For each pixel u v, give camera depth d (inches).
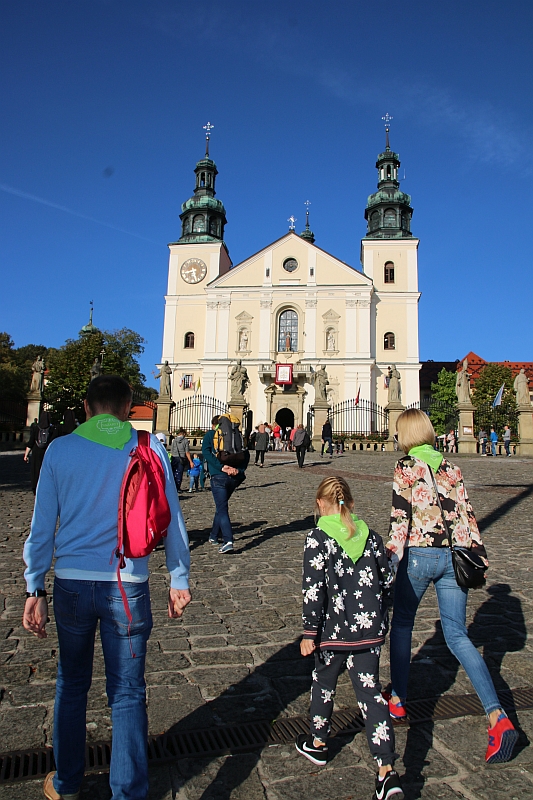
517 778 126.3
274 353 2007.9
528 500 535.8
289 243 2058.3
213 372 2011.6
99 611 107.7
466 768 130.0
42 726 142.3
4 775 123.5
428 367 2945.4
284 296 2031.3
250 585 263.6
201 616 221.9
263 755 133.8
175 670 175.2
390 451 1282.0
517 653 192.2
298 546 345.1
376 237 2140.7
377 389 2007.9
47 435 414.9
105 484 110.8
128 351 2465.6
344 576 130.9
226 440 327.9
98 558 108.6
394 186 2186.3
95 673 173.2
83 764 112.4
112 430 116.0
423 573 146.5
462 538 146.3
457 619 144.7
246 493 599.5
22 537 355.9
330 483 137.3
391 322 2048.5
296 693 161.9
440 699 161.3
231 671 175.0
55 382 1948.8
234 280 2062.0
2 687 161.6
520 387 1155.3
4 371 1941.4
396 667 149.6
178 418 1688.0
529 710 155.4
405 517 148.5
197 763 130.6
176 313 2106.3
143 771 103.9
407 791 121.8
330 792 121.3
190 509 494.9
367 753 135.6
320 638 130.0
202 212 2225.6
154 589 255.0
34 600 109.6
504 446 1160.2
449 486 149.7
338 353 1985.7
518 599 248.1
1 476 681.6
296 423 1932.8
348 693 165.0
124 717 105.2
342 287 2014.0
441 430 2068.2
